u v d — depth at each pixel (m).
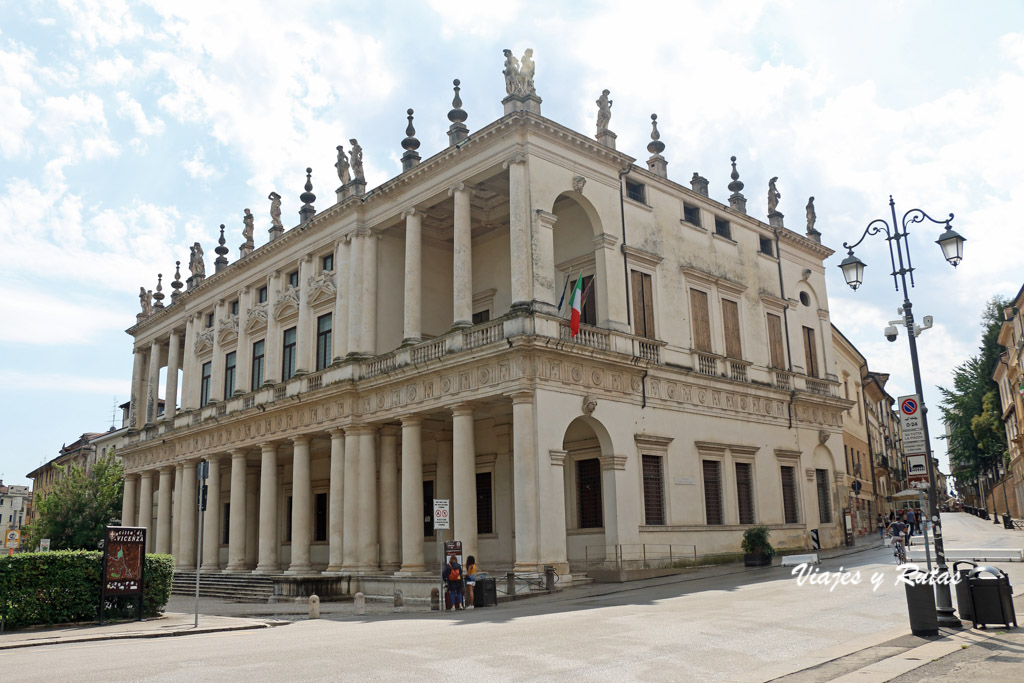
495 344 30.67
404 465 35.19
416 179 37.06
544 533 29.06
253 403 45.75
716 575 31.91
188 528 50.59
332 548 38.06
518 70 33.78
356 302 39.53
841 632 15.95
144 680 12.20
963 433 84.50
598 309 34.50
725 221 43.19
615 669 12.48
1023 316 60.53
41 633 20.84
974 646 13.74
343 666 13.20
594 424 32.75
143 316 63.19
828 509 45.41
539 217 32.03
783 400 43.28
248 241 50.78
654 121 40.75
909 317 19.61
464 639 16.45
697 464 36.91
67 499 64.62
